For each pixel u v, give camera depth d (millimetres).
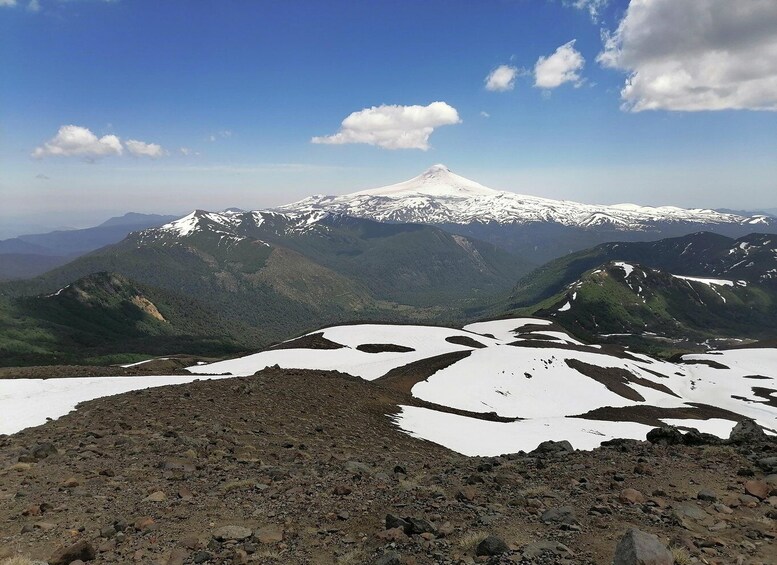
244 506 12992
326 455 21562
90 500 13328
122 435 21859
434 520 11508
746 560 8781
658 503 12258
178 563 9352
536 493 13570
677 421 71812
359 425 33594
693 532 10234
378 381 66375
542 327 162500
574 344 131250
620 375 100062
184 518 12023
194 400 31125
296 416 31109
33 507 12250
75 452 18859
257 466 18031
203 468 17312
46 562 9352
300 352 95188
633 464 16906
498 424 49219
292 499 13586
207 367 79062
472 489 13906
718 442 20562
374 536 10469
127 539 10602
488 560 9047
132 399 31344
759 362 142625
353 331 120438
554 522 11102
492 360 88625
